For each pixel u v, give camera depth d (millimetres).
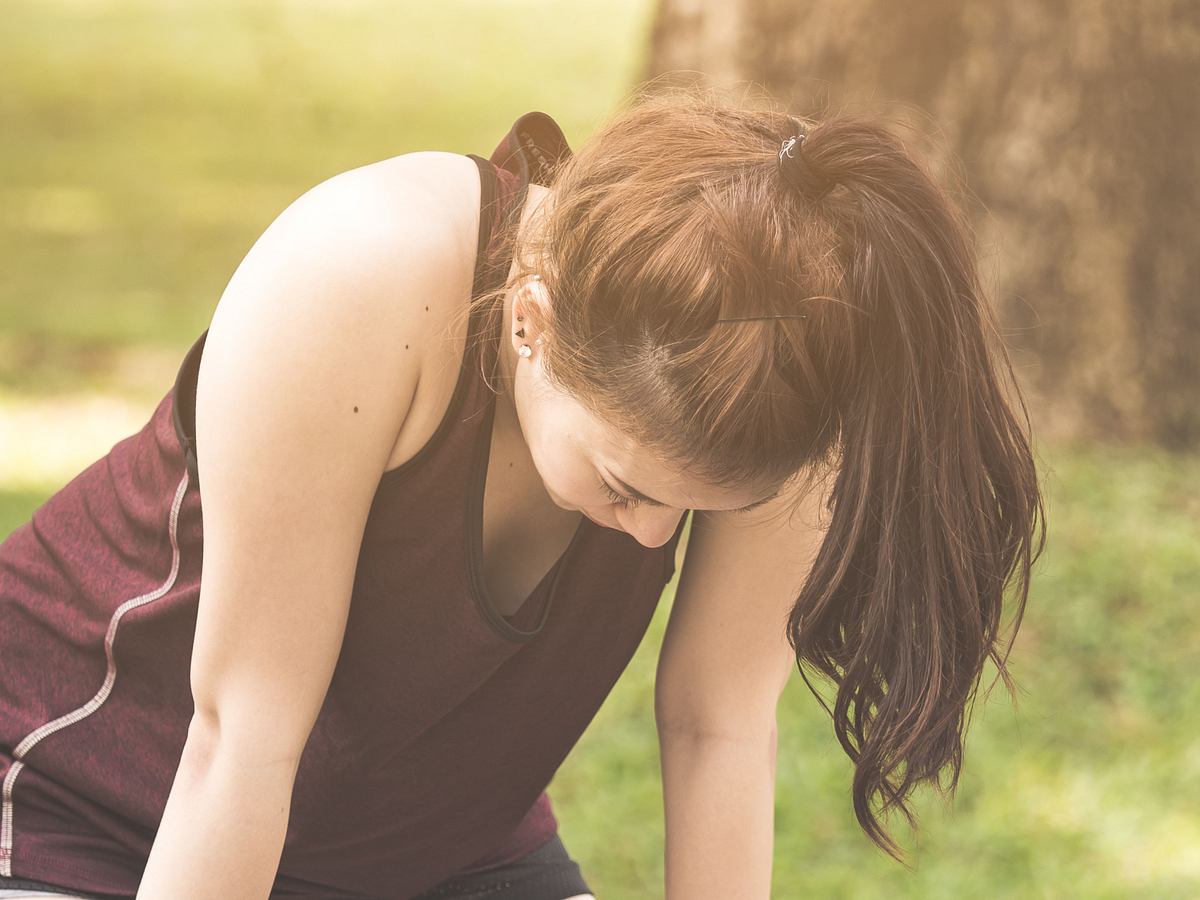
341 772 2553
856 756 2301
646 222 1988
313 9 31547
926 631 2164
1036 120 9836
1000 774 6629
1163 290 10016
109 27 29641
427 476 2270
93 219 17359
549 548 2459
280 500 2184
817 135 2029
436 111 23812
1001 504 2217
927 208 2041
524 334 2199
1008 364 2213
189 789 2301
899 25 9938
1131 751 6906
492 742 2607
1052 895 5844
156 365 12086
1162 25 9844
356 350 2150
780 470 2068
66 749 2553
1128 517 8711
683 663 2771
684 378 1978
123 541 2541
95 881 2531
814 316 1969
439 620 2381
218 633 2256
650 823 6215
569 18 31250
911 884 5859
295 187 19328
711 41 10484
